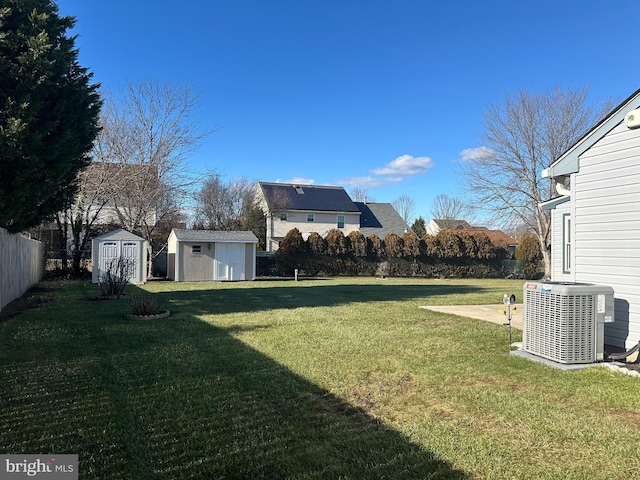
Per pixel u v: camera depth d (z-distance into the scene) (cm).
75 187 1002
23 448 276
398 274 2653
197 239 1952
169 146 1989
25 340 598
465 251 2744
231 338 625
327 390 398
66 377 429
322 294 1345
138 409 346
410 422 323
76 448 277
